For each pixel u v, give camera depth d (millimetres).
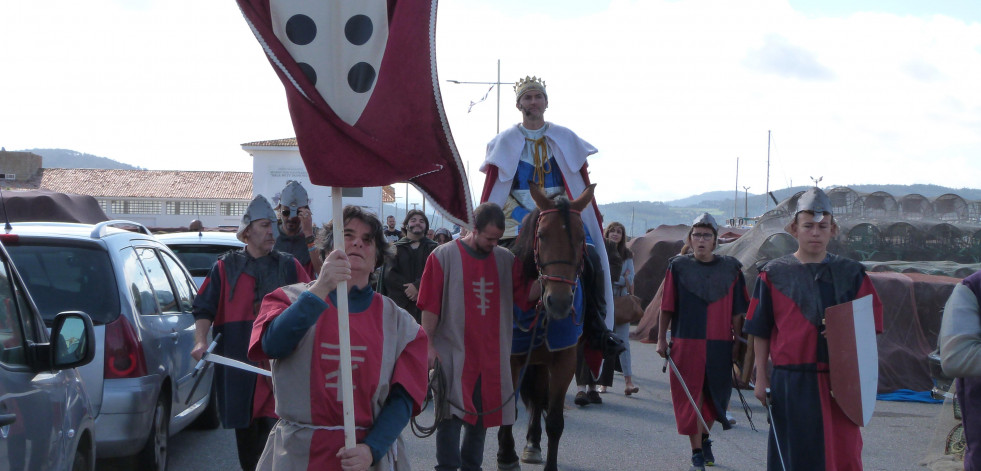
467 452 5801
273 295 3439
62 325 4012
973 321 4309
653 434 8664
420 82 3367
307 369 3311
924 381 11594
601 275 6547
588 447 8078
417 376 3459
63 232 6164
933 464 7383
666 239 21125
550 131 7016
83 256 6008
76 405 4340
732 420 9070
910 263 14773
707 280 7090
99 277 5961
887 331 11969
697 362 7031
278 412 3373
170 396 6559
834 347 4938
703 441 7480
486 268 5824
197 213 62344
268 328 3270
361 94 3314
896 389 11547
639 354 15297
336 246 3221
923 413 10352
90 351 4035
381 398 3393
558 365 6207
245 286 5727
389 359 3412
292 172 42500
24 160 58312
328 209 39312
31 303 4336
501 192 6961
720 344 7047
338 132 3236
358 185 3236
